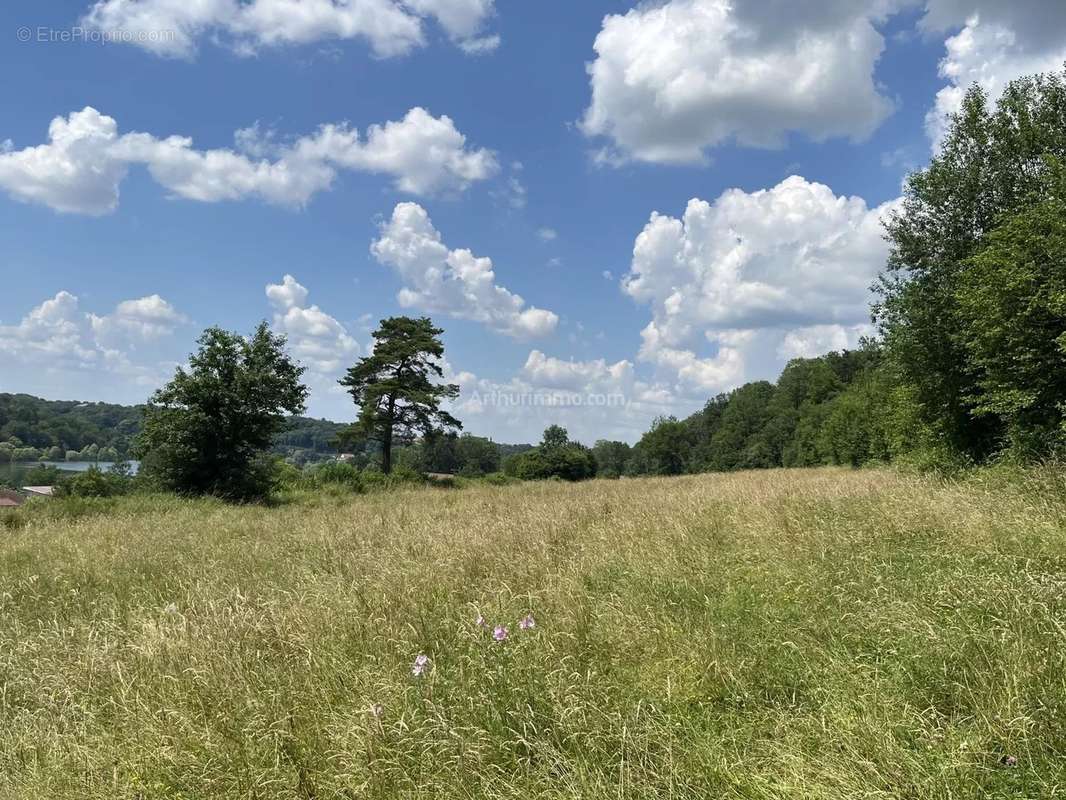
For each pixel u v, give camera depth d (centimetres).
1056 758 279
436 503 1945
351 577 693
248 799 311
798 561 636
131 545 998
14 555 945
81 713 410
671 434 10619
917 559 616
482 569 709
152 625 518
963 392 1705
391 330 4628
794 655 427
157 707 392
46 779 334
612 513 1134
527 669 402
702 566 661
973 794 265
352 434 4522
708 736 341
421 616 535
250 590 668
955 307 1692
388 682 397
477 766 319
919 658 384
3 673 485
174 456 2392
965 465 1659
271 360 2566
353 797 312
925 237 1855
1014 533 627
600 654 463
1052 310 1231
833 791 275
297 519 1430
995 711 309
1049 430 1327
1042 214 1295
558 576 635
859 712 339
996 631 394
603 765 314
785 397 8750
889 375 1956
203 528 1262
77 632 562
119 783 329
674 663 437
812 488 1273
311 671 437
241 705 385
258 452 2580
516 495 2222
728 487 1641
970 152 1834
